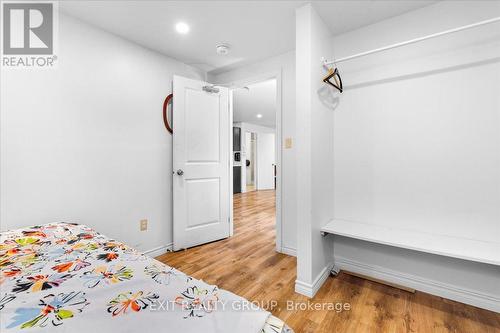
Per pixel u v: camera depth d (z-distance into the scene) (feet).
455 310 5.39
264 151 28.68
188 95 9.18
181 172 8.87
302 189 6.06
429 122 6.04
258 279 6.86
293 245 8.56
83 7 6.08
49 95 6.05
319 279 6.36
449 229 5.82
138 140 7.98
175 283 2.93
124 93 7.60
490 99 5.34
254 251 8.98
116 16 6.49
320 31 6.51
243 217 14.47
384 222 6.71
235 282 6.69
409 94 6.30
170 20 6.71
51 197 6.08
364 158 7.01
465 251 4.88
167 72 8.86
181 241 8.98
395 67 6.49
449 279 5.83
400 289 6.27
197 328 2.15
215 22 6.83
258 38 7.71
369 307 5.51
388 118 6.61
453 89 5.74
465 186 5.63
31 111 5.77
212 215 9.97
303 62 6.00
